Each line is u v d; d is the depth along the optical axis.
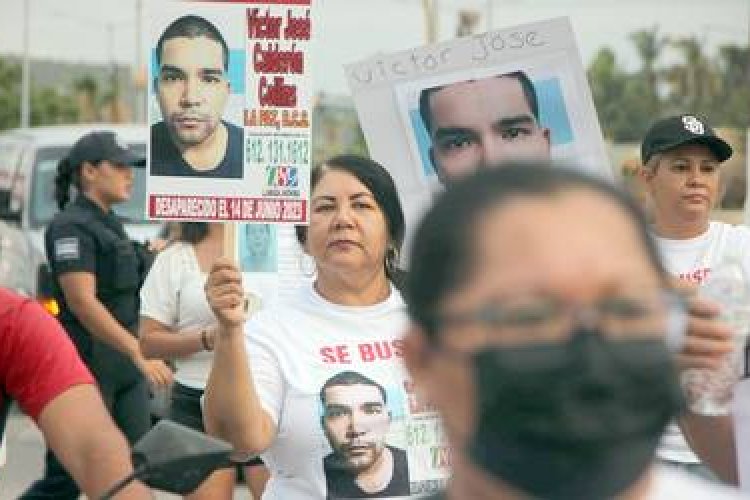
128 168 8.91
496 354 2.06
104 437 3.75
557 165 2.16
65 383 3.82
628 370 2.06
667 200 6.19
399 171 6.63
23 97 36.97
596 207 2.09
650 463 2.13
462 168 6.58
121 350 8.61
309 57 5.84
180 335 7.25
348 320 4.93
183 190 5.84
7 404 3.88
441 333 2.10
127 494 3.69
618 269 2.07
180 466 3.37
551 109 6.59
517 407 2.07
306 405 4.85
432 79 6.61
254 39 5.83
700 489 2.33
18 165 15.73
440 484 4.86
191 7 5.85
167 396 9.47
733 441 3.53
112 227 8.88
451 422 2.14
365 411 4.85
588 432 2.07
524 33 6.57
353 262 4.95
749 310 3.44
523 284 2.06
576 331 2.05
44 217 15.34
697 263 6.17
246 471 6.70
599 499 2.12
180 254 7.39
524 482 2.12
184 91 5.84
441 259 2.10
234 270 4.69
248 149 5.84
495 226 2.08
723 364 3.30
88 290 8.67
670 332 2.11
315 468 4.86
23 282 10.69
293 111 5.84
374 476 4.85
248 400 4.70
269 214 5.82
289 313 4.95
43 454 12.02
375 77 6.62
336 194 5.03
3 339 3.82
